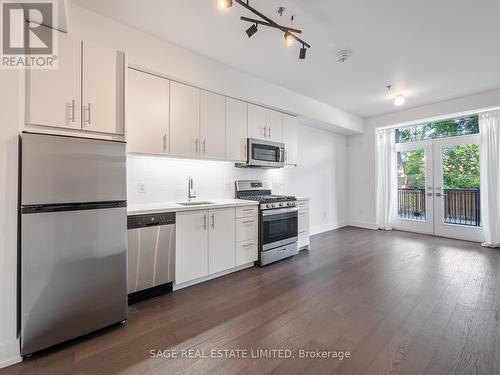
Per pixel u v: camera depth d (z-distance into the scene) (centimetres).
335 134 575
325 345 169
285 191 461
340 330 186
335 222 576
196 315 208
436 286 261
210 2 203
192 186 322
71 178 169
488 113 419
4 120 151
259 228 327
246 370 147
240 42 262
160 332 185
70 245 169
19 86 156
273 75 343
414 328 188
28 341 155
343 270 311
